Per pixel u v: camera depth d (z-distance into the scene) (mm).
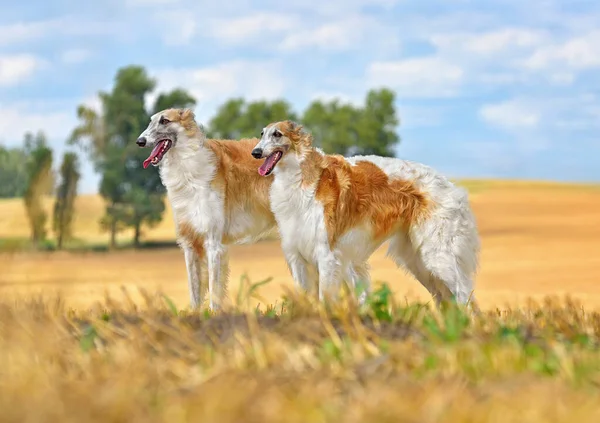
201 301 11125
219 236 11031
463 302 10289
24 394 5371
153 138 10797
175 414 4969
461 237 10359
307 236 9867
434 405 5113
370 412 5012
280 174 9922
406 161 10547
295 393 5383
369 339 6586
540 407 5141
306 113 39219
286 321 6922
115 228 37312
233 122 38719
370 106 39469
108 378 5629
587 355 6211
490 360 5949
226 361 5980
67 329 7008
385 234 10281
